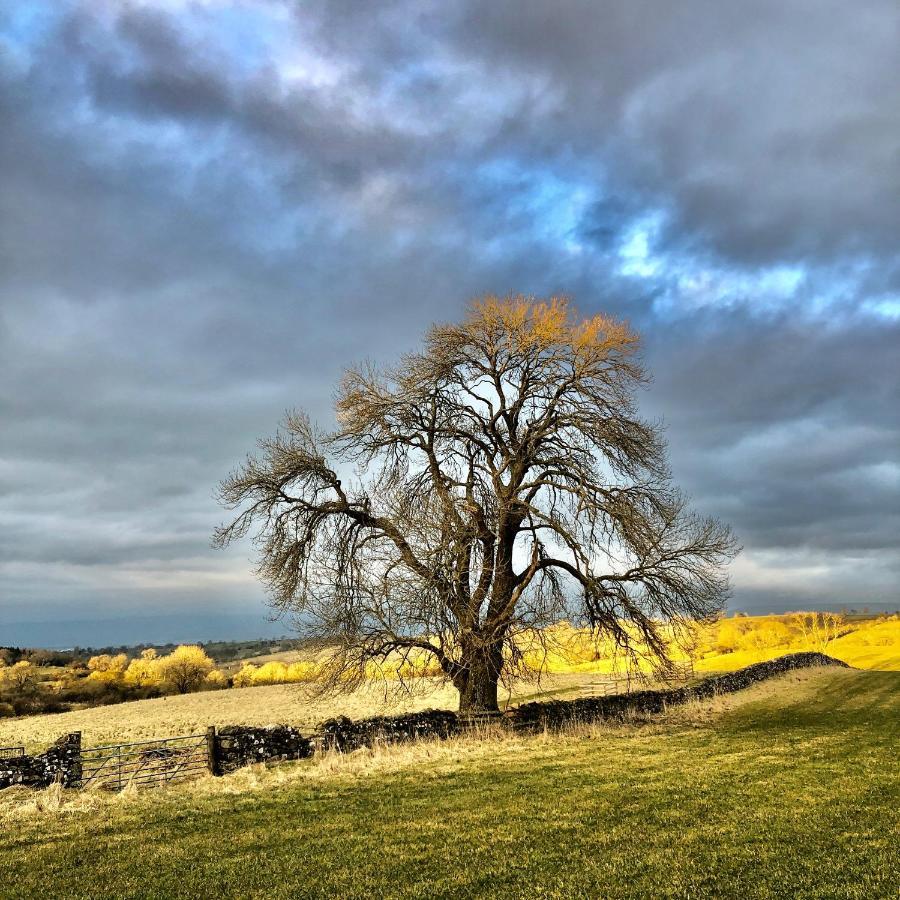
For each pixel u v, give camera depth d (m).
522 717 23.91
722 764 15.88
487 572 24.84
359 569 24.83
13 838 11.38
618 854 9.25
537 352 27.14
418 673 25.45
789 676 42.34
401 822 11.52
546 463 26.80
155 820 12.29
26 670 79.06
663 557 25.44
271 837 10.95
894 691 31.62
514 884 8.38
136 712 47.38
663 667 25.47
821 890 7.61
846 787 12.62
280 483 26.36
